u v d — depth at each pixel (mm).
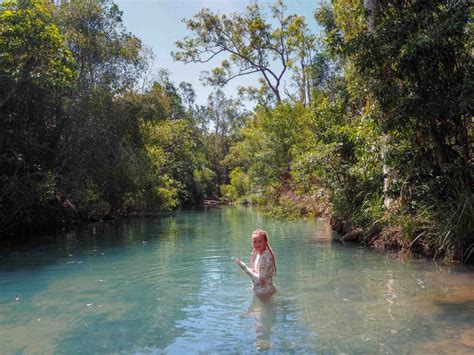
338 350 3965
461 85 8289
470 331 4398
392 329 4508
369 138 10461
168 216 25609
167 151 38844
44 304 5848
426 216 9047
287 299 5844
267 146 26328
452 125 9109
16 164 14125
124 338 4438
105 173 20469
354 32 14031
